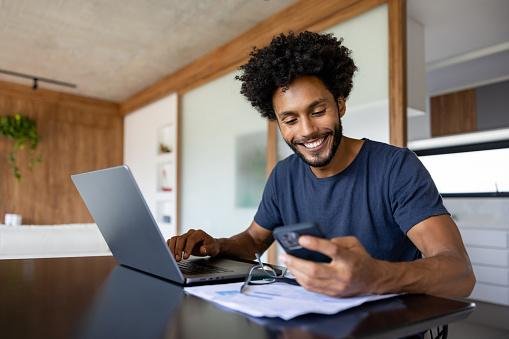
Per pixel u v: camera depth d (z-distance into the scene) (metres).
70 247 1.79
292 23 2.90
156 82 4.64
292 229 0.58
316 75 0.92
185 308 0.61
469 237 3.06
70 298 0.69
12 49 3.71
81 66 4.15
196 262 1.00
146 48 3.67
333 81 0.95
